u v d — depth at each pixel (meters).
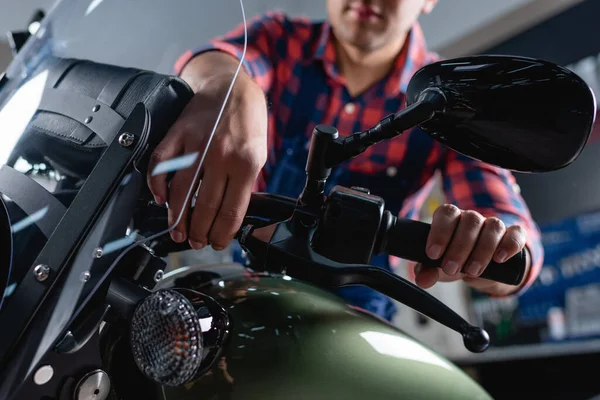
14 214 0.40
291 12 1.29
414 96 0.46
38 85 0.49
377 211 0.44
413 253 0.45
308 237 0.44
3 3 1.45
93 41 0.53
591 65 2.22
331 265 0.43
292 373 0.41
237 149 0.43
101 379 0.37
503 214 0.91
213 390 0.40
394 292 0.44
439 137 0.45
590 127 0.42
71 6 0.55
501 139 0.43
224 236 0.44
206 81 0.50
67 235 0.37
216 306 0.39
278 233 0.44
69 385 0.36
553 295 2.28
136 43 0.53
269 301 0.48
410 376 0.43
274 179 1.10
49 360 0.35
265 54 1.12
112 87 0.46
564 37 2.34
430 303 0.44
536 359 2.29
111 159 0.39
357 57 1.11
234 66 0.54
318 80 1.16
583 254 2.22
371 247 0.44
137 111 0.41
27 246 0.39
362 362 0.43
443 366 0.47
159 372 0.35
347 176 1.10
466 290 2.44
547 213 2.38
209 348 0.37
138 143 0.40
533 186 2.44
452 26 2.83
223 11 0.56
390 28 1.04
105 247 0.37
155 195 0.42
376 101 1.16
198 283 0.52
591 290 2.16
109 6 0.55
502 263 0.46
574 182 2.29
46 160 0.43
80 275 0.36
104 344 0.42
